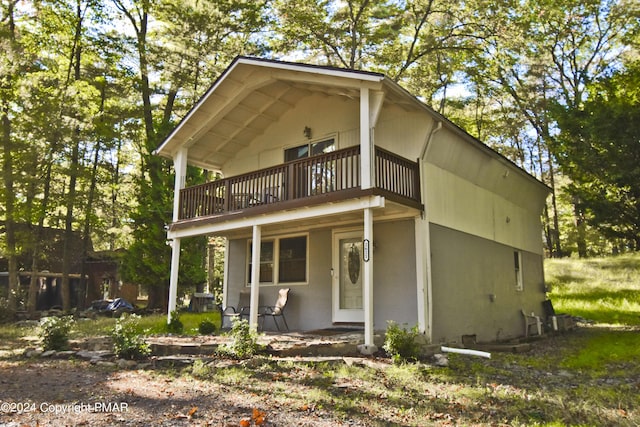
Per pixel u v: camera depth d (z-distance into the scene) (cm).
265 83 1145
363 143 925
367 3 2262
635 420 494
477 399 577
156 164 2156
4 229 1991
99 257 2716
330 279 1188
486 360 933
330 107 1246
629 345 1098
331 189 967
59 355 872
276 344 840
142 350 819
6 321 1759
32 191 1750
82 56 2255
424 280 1012
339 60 2517
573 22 2528
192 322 1549
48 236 2262
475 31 2356
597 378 770
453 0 2228
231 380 635
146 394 562
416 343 877
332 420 471
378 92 943
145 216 2078
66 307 1980
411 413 505
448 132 1109
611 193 1385
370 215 907
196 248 2184
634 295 1959
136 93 2247
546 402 573
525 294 1490
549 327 1479
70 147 1838
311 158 1016
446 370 761
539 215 1722
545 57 2667
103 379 653
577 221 2845
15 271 1870
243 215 1105
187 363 748
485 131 3177
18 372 715
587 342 1219
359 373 694
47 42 2044
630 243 1658
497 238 1370
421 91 2517
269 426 447
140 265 2086
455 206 1170
